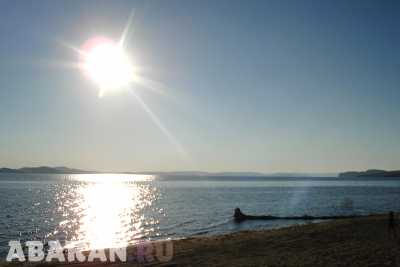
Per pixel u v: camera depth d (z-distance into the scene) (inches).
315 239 1134.4
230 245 1099.3
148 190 6382.9
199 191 6008.9
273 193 5388.8
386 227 1302.9
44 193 5039.4
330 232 1238.9
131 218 2544.3
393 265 812.0
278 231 1357.0
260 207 3262.8
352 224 1391.5
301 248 1012.5
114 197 4648.1
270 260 880.3
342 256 900.0
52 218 2469.2
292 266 818.8
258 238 1201.4
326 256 903.7
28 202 3592.5
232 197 4542.3
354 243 1052.5
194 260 919.0
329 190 6235.2
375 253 920.9
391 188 6939.0
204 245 1120.8
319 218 2374.5
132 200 4185.5
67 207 3275.1
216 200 4082.2
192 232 1918.1
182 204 3595.0
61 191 5698.8
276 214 2716.5
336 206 3324.3
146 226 2160.4
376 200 3971.5
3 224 2110.0
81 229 2044.8
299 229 1365.7
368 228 1291.8
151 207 3319.4
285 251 981.2
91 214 2780.5
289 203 3673.7
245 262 869.2
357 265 815.7
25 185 7165.4
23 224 2138.3
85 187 7268.7
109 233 1916.8
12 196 4313.5
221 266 841.5
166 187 7623.0
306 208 3169.3
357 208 3134.8
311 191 5900.6
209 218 2491.4
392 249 960.9
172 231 1963.6
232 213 2773.1
